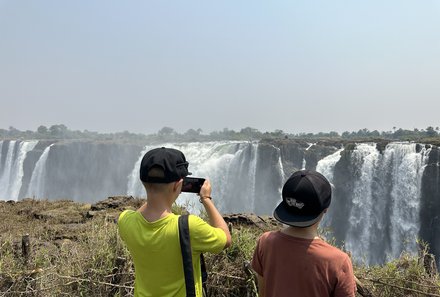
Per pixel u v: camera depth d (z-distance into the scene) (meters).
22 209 8.67
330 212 31.78
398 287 3.76
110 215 7.27
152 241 2.30
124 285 3.97
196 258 2.35
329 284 2.12
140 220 2.38
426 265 4.18
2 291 4.02
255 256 2.45
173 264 2.30
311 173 2.28
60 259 4.45
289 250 2.23
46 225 7.09
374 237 29.38
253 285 3.79
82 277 4.08
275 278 2.25
